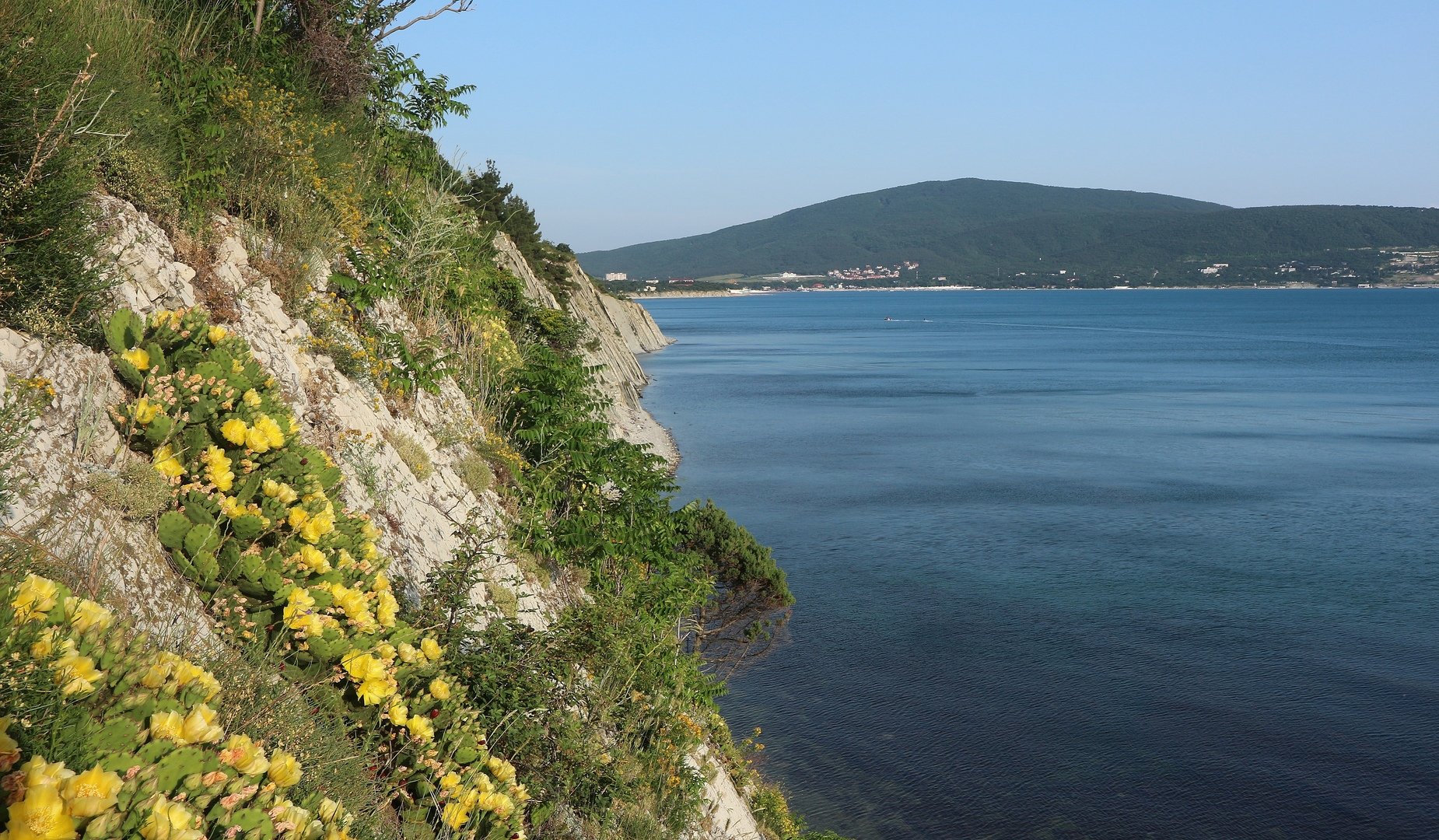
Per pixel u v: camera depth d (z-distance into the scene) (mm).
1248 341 187250
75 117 5410
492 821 4824
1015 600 31516
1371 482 51750
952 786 19938
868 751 21281
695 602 12445
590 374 13273
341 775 4020
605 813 6523
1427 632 28703
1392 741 22047
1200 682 25141
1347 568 35438
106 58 6215
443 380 10898
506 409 12586
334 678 4508
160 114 6961
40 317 4328
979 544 38500
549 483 11391
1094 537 39750
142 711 2902
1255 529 41312
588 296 90812
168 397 4652
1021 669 25797
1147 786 20031
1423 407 86562
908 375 114750
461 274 12922
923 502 45875
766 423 71750
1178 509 45000
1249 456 60281
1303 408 85250
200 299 6461
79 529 3818
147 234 6152
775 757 20891
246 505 4691
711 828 10031
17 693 2516
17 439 3701
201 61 8625
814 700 23656
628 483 12469
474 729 5164
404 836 4262
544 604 9531
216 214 7531
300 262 8336
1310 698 24219
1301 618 29953
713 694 12906
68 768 2549
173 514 4355
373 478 7355
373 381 8742
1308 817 19031
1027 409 82938
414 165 13133
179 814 2539
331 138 10562
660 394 89938
